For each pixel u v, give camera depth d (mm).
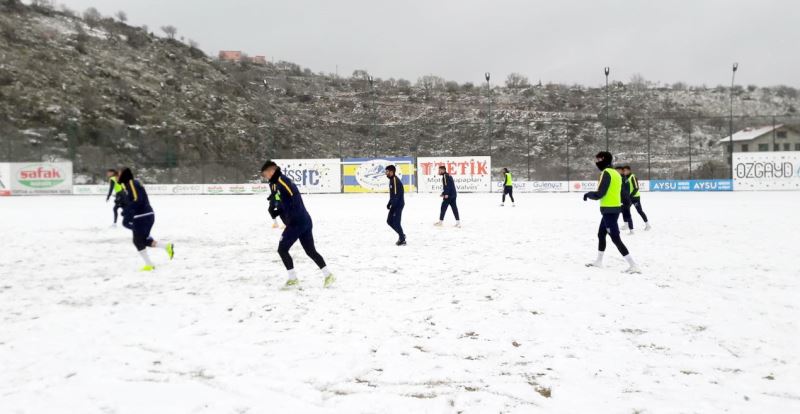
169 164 44062
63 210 22203
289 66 99375
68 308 5977
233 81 73750
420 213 20078
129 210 8500
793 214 17156
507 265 8453
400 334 4898
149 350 4527
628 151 55719
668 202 24594
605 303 5918
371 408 3354
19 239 12367
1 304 6160
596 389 3611
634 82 88500
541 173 44469
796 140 49125
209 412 3299
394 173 10906
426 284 7066
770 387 3637
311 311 5746
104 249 10797
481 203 25750
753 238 11375
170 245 8609
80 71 55062
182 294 6664
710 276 7410
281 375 3914
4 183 35844
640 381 3748
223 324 5289
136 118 51406
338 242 11727
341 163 37469
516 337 4766
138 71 61844
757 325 5023
